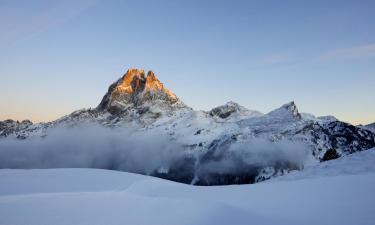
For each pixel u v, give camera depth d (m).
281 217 15.12
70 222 14.18
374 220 13.56
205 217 15.34
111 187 21.86
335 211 15.21
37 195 18.30
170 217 15.29
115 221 14.55
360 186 19.23
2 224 13.63
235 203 17.92
